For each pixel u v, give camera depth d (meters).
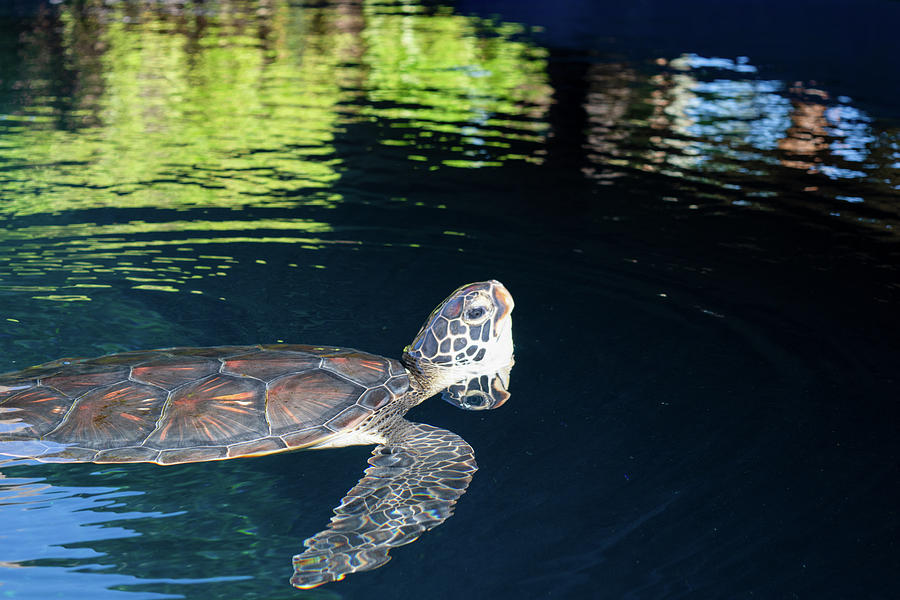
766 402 3.79
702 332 4.52
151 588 2.60
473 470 3.24
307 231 5.93
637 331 4.52
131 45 14.13
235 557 2.77
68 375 3.52
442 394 3.98
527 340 4.41
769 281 5.22
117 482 3.13
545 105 10.35
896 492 3.14
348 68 12.64
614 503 3.07
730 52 13.93
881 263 5.53
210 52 13.73
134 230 5.79
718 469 3.28
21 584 2.58
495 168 7.70
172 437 3.25
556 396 3.85
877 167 7.83
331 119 9.40
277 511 3.03
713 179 7.44
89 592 2.57
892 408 3.74
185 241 5.62
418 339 4.14
